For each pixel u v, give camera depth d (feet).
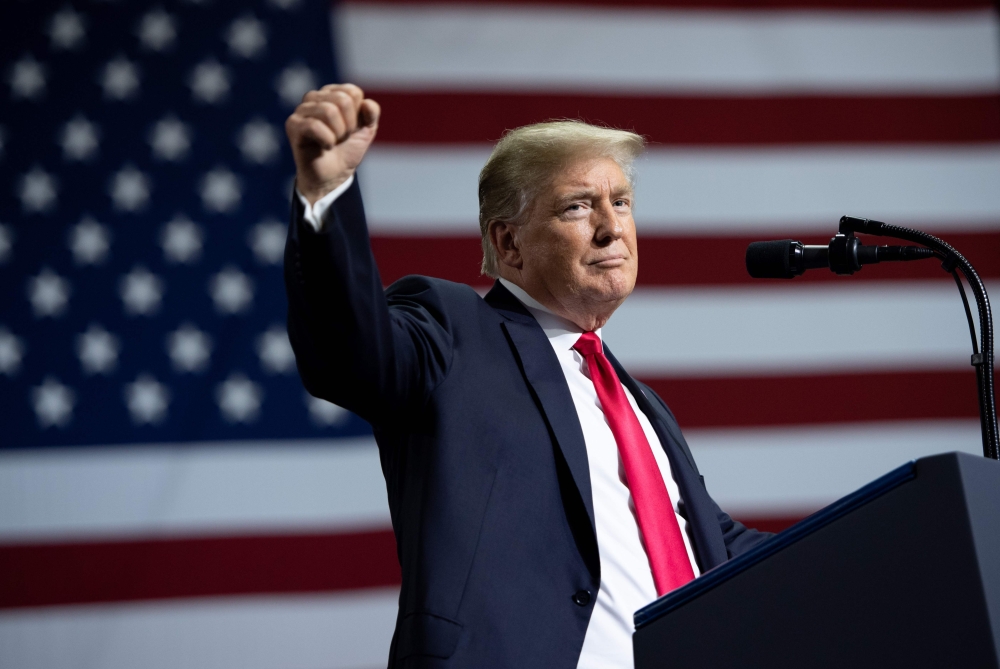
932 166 51.88
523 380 18.11
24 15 49.90
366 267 15.31
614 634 16.31
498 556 15.79
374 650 44.75
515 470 16.69
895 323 49.85
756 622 12.05
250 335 47.73
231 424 46.50
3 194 47.93
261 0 51.26
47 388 46.01
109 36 50.26
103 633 43.73
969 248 51.01
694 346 48.98
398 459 17.60
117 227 48.29
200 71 50.39
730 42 52.65
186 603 44.34
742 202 50.78
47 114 49.03
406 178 49.47
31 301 46.93
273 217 49.39
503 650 15.01
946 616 10.67
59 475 45.01
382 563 45.57
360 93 14.71
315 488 46.11
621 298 19.98
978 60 53.47
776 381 48.91
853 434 48.65
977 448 48.80
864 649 11.16
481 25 51.52
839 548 11.58
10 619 43.39
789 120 51.93
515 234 20.56
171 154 49.39
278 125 50.31
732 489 47.75
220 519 45.32
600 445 18.45
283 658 44.32
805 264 18.76
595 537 16.35
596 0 52.44
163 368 46.85
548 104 51.06
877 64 53.11
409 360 16.67
